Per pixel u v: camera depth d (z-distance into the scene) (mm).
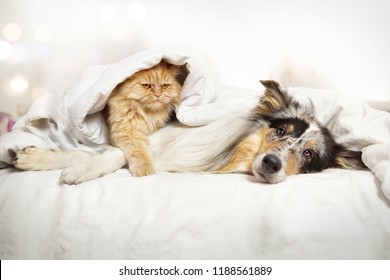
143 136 1844
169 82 1854
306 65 3090
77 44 3307
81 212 1385
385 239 1275
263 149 1715
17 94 3297
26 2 3271
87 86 1885
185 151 1858
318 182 1419
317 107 1896
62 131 1850
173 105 1956
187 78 1888
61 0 3293
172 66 1888
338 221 1277
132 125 1810
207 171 1815
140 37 3277
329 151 1762
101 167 1609
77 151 1798
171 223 1280
